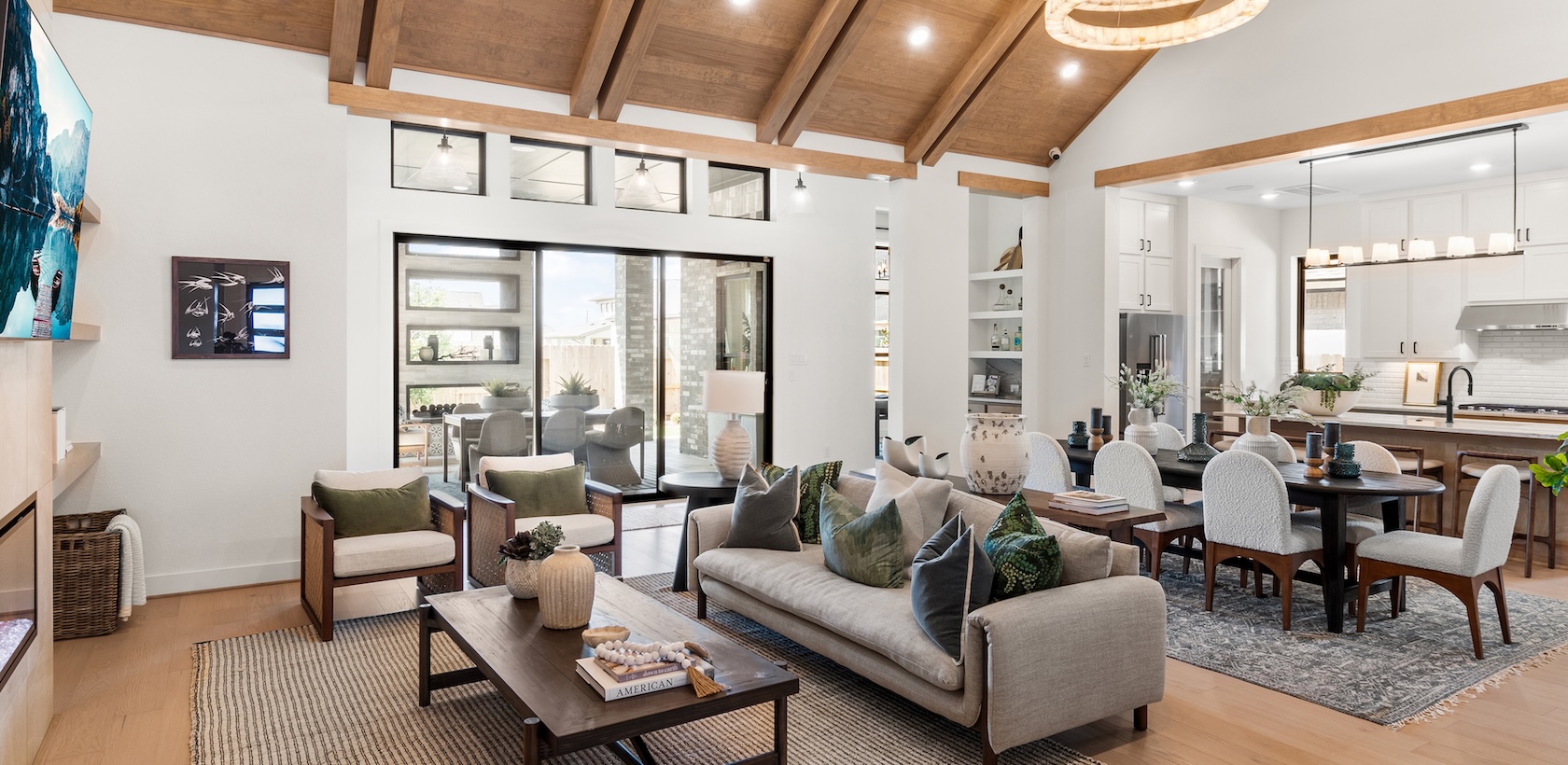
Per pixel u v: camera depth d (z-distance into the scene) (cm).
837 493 397
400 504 443
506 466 501
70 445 435
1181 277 869
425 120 553
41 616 290
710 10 573
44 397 295
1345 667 369
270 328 487
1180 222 871
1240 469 429
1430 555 394
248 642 392
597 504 493
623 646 259
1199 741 299
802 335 807
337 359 506
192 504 471
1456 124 551
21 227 217
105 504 451
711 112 653
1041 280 823
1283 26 638
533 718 223
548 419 698
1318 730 307
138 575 431
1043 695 272
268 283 486
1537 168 733
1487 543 380
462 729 303
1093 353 785
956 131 725
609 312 721
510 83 575
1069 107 762
